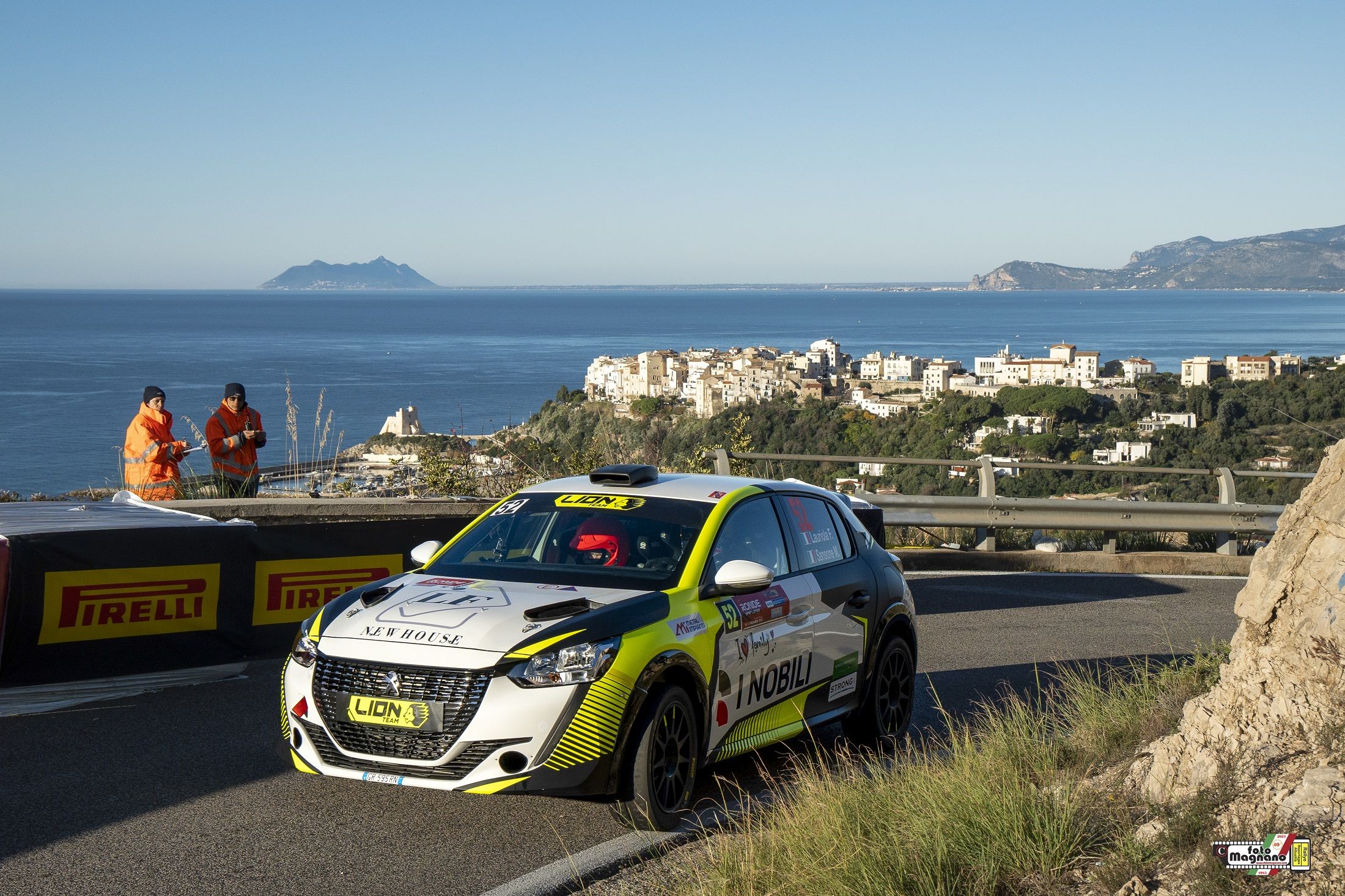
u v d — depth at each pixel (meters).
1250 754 4.48
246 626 8.45
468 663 4.93
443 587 5.65
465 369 141.00
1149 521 14.43
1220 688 4.98
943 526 13.92
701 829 5.34
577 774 4.93
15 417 71.31
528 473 14.32
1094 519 14.25
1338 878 3.63
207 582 8.27
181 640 8.14
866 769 6.51
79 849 4.98
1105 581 13.55
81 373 125.94
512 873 4.85
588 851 5.11
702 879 4.47
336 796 5.75
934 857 4.33
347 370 138.50
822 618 6.49
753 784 6.21
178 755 6.35
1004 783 4.91
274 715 7.17
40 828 5.23
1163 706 5.85
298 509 10.69
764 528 6.44
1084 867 4.32
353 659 5.09
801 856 4.49
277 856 4.96
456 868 4.89
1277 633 4.92
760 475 15.21
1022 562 14.34
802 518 6.81
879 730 6.98
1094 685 7.54
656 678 5.23
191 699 7.51
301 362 154.88
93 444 52.38
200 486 12.16
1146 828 4.35
